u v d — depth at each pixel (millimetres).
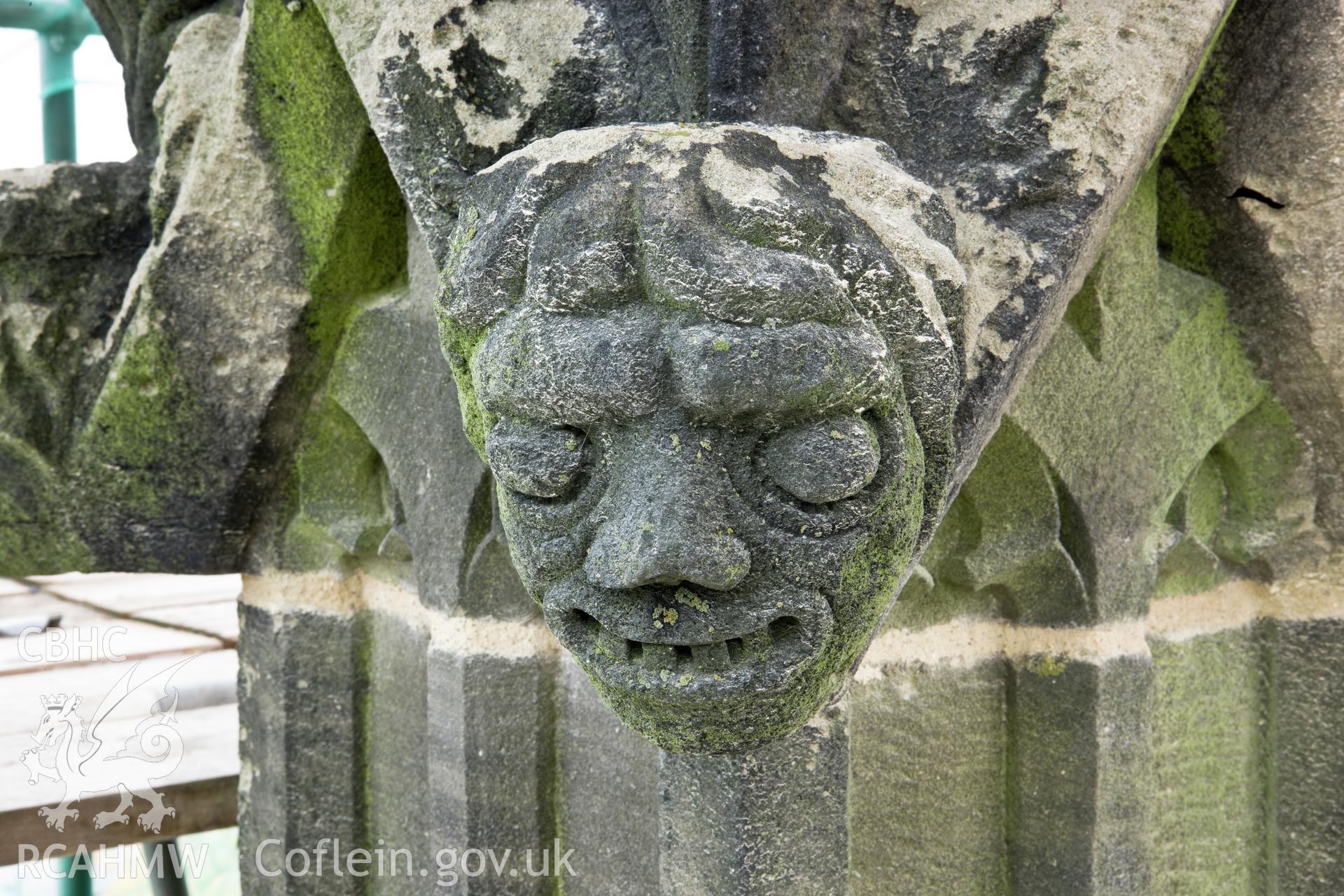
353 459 1579
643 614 823
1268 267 1314
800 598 824
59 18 2727
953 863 1384
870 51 1028
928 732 1355
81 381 1584
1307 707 1503
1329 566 1478
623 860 1337
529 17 1075
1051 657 1354
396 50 1115
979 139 1026
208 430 1549
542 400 809
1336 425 1380
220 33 1449
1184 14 1079
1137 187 1272
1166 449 1334
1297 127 1250
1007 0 1041
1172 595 1463
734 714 852
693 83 964
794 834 1114
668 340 792
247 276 1455
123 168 1604
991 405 984
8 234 1544
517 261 840
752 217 794
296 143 1384
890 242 851
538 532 854
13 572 1667
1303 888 1517
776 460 805
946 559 1332
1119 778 1343
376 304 1484
